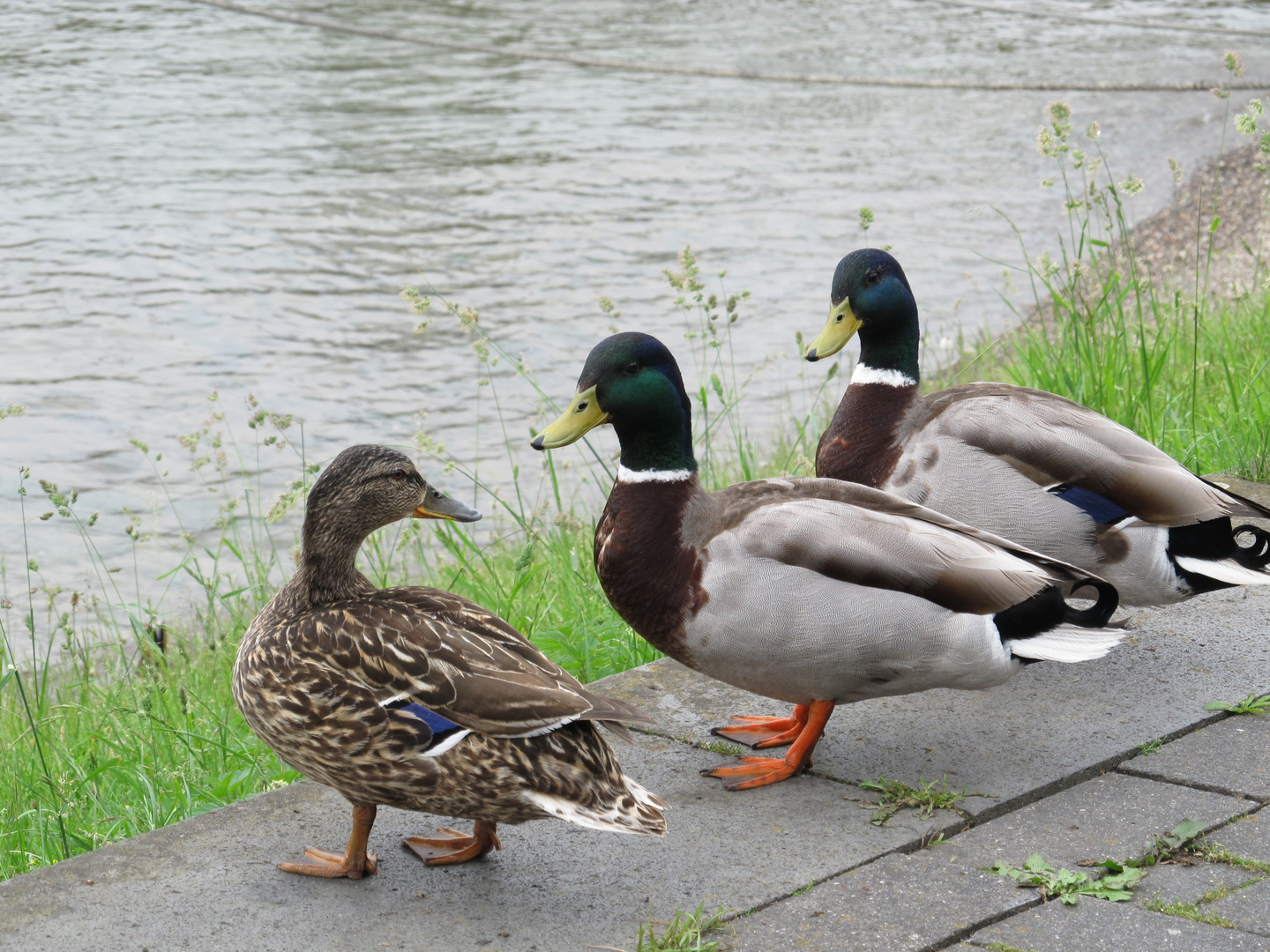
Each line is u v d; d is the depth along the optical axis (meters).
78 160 18.33
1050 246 14.12
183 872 3.39
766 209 16.06
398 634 3.11
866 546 3.66
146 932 3.12
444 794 3.06
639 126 20.55
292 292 13.49
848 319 4.87
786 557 3.69
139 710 5.14
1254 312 8.80
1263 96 21.03
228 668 5.96
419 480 3.56
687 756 4.03
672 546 3.86
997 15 30.48
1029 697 4.27
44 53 25.12
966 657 3.68
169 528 8.73
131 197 16.70
